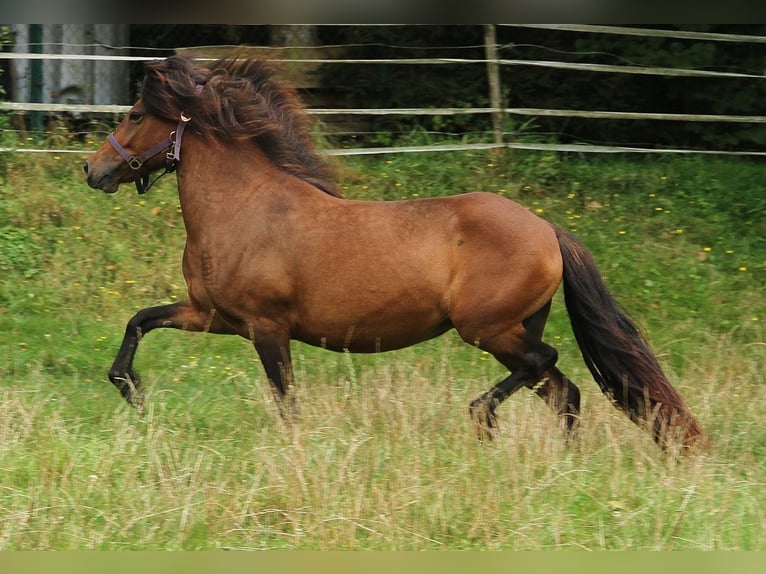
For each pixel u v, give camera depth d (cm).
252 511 866
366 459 944
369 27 2052
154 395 1168
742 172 1891
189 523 848
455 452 978
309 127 1134
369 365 1314
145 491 888
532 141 1903
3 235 1562
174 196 1708
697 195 1798
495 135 1878
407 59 2012
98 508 872
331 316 1048
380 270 1034
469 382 1210
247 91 1088
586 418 1062
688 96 2050
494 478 918
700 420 1110
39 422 1050
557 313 1480
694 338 1437
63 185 1711
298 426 985
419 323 1052
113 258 1557
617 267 1584
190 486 888
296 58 2005
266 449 941
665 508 881
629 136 2075
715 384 1203
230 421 1102
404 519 854
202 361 1323
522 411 1058
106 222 1630
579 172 1834
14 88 1947
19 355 1305
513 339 1044
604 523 873
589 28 1956
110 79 1997
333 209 1058
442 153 1852
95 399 1170
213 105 1073
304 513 857
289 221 1051
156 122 1095
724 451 1026
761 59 2053
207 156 1081
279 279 1048
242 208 1063
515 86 2077
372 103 2044
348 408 1073
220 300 1069
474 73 2066
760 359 1366
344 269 1038
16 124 1898
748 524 870
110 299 1472
